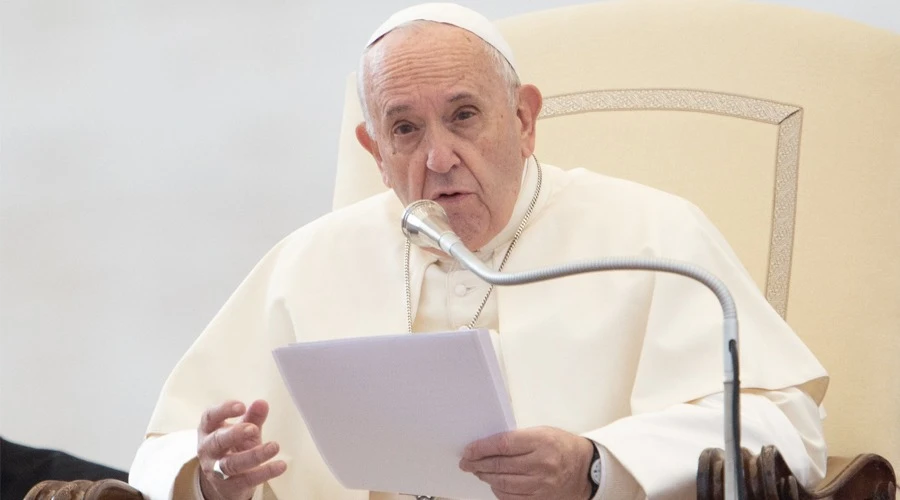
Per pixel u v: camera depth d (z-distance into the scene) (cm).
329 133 1914
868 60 1344
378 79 1148
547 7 1781
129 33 2019
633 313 1184
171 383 1275
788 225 1323
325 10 1917
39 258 2048
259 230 1948
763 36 1394
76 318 2030
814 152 1333
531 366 1183
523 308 1212
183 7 1992
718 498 923
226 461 1055
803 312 1291
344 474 1068
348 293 1282
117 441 2005
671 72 1418
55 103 2052
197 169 1978
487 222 1162
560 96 1457
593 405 1160
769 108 1366
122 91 2020
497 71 1156
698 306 1159
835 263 1294
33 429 2039
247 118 1956
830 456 1223
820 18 1391
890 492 1129
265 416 1059
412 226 955
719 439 1043
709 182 1366
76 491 1076
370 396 985
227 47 1969
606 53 1452
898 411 1241
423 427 983
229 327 1311
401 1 1873
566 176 1303
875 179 1304
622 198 1261
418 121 1133
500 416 948
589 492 1017
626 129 1415
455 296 1248
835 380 1262
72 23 2047
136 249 2005
